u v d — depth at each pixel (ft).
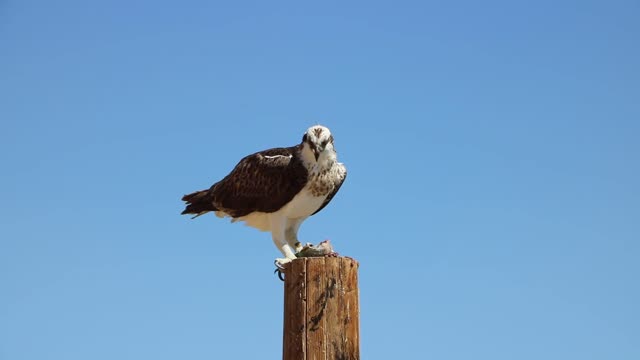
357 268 32.78
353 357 31.78
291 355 32.04
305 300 32.09
